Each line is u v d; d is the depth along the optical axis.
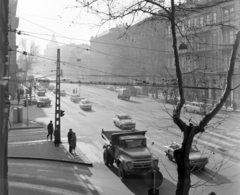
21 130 30.34
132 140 16.53
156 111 42.06
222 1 7.36
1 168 7.74
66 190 13.09
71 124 33.66
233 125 27.03
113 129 30.55
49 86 87.06
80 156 20.02
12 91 55.47
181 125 6.69
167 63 44.75
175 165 17.02
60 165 17.88
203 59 12.61
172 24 6.71
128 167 14.69
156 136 25.62
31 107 49.38
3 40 8.71
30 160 19.09
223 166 16.52
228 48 17.55
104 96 69.00
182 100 6.88
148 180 9.37
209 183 13.79
